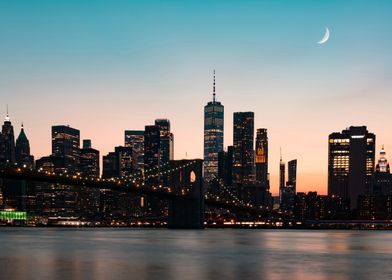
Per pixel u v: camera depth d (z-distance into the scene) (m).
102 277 94.75
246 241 199.38
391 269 108.75
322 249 160.25
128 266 110.12
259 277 96.38
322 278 95.88
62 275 96.81
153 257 128.75
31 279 92.19
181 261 120.31
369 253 146.00
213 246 167.12
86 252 141.50
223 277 95.88
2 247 159.62
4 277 94.44
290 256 135.00
